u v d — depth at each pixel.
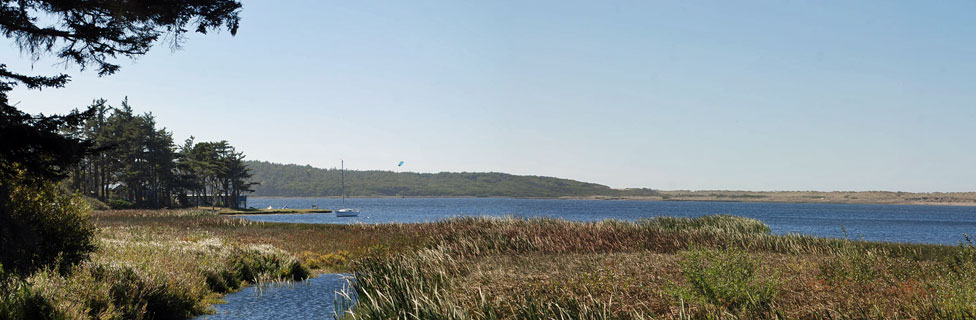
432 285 12.14
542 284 10.61
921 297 8.70
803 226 80.00
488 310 9.06
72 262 12.89
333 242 28.08
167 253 16.83
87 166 98.56
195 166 113.44
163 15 10.88
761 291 9.24
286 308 13.36
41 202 12.79
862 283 10.19
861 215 142.75
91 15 11.12
